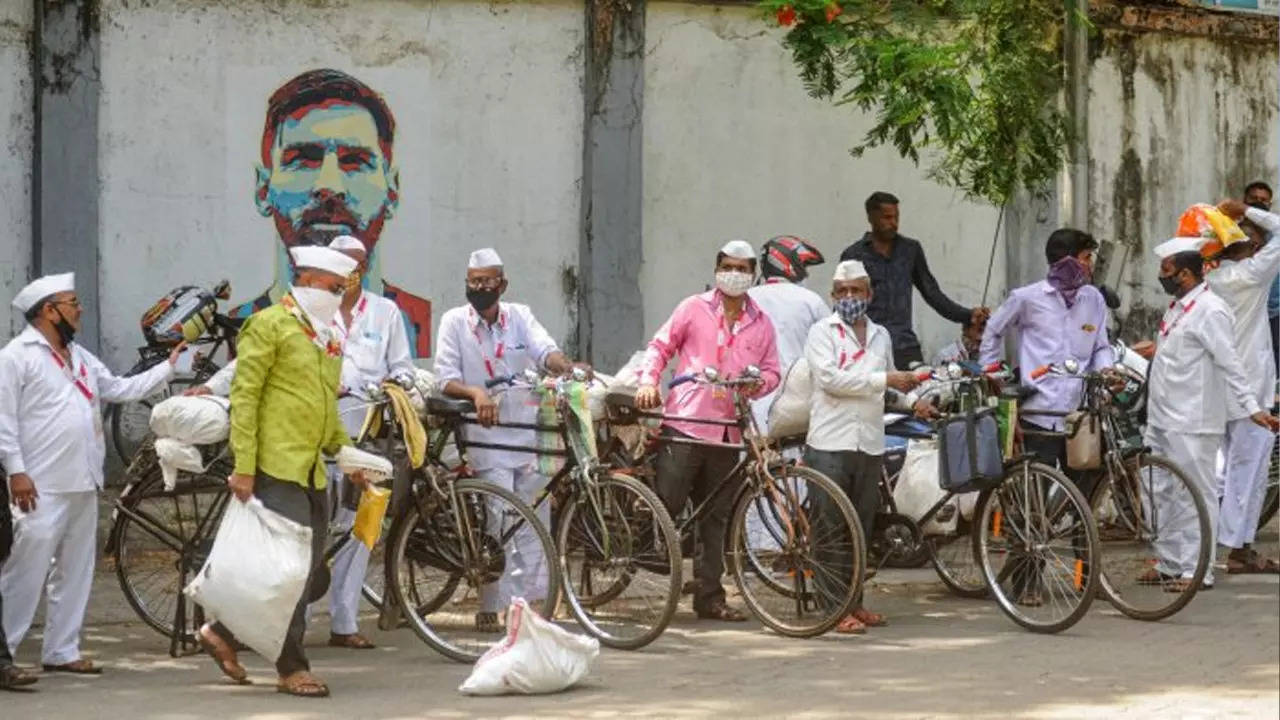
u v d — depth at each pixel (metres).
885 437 11.47
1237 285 11.98
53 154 13.62
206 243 14.06
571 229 14.88
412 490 9.30
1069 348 11.04
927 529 10.88
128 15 13.81
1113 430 10.67
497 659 8.39
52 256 13.63
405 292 14.51
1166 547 10.59
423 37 14.48
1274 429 11.18
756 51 15.24
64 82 13.64
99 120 13.77
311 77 14.25
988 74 12.98
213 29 14.02
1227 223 12.00
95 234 13.75
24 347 8.74
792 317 11.69
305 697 8.28
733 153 15.23
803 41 12.43
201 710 8.01
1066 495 10.23
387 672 8.91
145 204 13.91
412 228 14.52
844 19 12.54
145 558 9.66
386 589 9.59
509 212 14.73
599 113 14.84
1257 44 17.39
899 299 13.21
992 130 13.14
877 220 13.16
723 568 10.36
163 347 13.49
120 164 13.84
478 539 9.30
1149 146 16.91
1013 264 16.12
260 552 8.23
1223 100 17.27
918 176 15.77
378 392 9.13
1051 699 8.34
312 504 8.41
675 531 9.37
